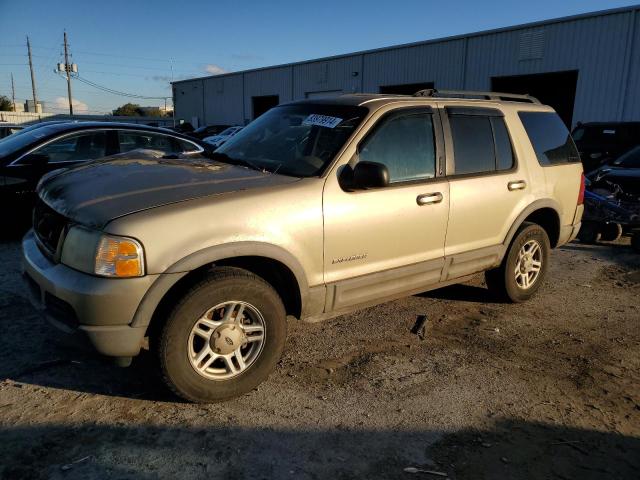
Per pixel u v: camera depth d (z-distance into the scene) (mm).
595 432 3064
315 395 3318
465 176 4281
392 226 3742
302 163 3588
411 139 3955
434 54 24359
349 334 4281
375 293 3791
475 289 5520
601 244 8078
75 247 2846
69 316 2842
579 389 3549
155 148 7215
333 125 3770
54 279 2855
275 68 35125
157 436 2822
